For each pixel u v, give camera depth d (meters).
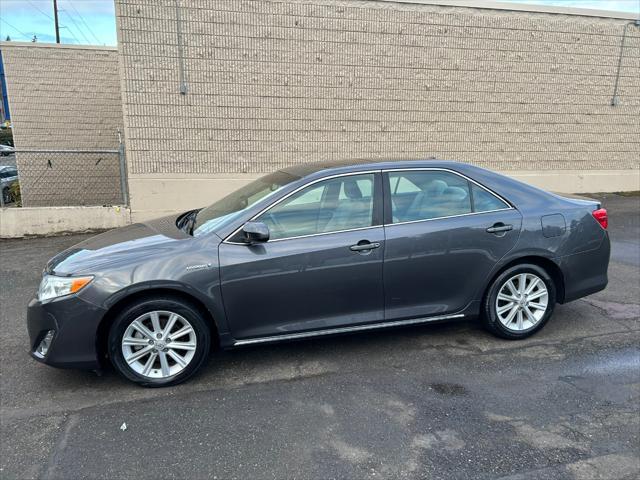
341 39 9.11
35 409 3.26
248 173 9.15
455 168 4.09
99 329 3.41
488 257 3.98
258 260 3.55
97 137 12.49
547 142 10.62
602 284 4.36
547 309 4.20
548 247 4.09
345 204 3.81
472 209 4.02
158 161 8.77
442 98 9.81
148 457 2.76
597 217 4.30
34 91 12.05
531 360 3.85
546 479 2.56
